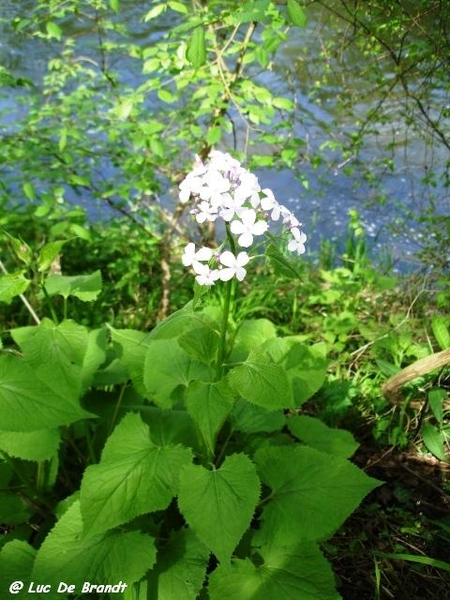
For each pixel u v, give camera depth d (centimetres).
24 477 53
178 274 114
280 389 43
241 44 85
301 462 51
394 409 72
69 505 52
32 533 57
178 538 50
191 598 46
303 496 49
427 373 69
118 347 59
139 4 203
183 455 46
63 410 44
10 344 90
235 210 41
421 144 157
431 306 98
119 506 44
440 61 95
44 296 52
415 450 71
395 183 151
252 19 59
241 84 84
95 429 63
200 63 58
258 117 83
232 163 42
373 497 66
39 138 100
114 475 45
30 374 45
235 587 46
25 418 43
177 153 104
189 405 43
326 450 58
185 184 42
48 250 47
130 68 170
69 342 47
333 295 93
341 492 49
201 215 41
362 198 152
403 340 78
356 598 56
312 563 47
